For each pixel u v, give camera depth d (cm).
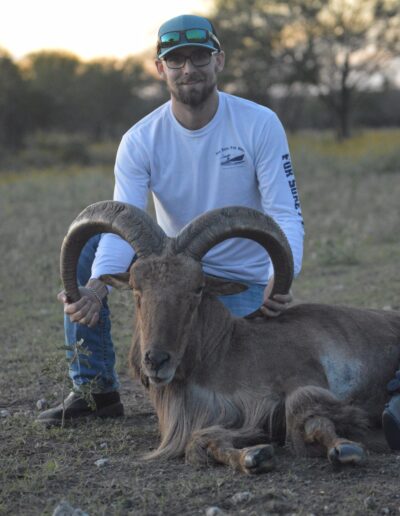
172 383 528
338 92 5175
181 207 601
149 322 488
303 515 416
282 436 526
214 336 526
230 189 592
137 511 433
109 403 615
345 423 499
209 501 440
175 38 558
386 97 6325
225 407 523
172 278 497
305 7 4838
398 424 512
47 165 4375
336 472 473
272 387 523
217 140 586
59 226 1675
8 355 800
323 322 568
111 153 4878
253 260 605
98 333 604
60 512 418
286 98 6147
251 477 469
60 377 675
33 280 1170
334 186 2173
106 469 500
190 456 500
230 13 5034
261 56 5022
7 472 498
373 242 1405
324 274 1170
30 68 8019
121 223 513
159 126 594
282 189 586
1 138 5834
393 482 458
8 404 658
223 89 5291
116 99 7606
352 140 4003
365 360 571
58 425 594
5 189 2452
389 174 2469
